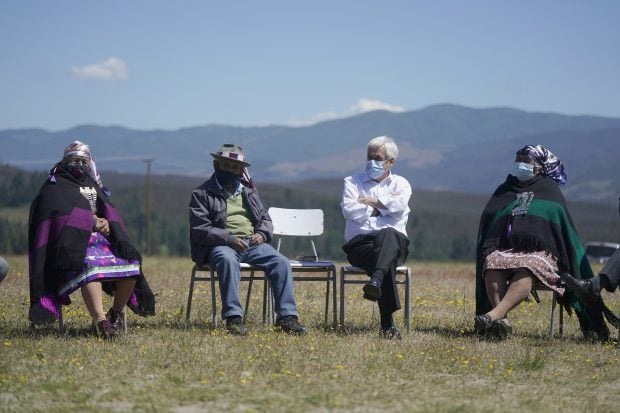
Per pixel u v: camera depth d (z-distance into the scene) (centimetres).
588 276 1191
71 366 859
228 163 1191
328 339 1066
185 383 803
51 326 1145
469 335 1178
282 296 1140
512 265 1152
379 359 940
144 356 920
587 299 1129
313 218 1334
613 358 1021
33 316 1038
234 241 1154
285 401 738
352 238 1186
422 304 1574
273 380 820
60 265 1039
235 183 1205
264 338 1058
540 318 1412
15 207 18262
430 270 2744
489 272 1172
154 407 704
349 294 1727
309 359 930
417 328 1246
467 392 803
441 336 1159
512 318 1408
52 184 1078
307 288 1812
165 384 790
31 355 923
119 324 1098
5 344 970
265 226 1205
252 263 1166
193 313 1351
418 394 787
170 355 927
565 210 1194
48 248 1053
